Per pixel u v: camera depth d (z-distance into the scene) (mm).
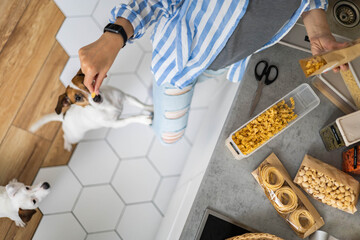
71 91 1504
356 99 1295
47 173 2029
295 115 1332
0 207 1681
